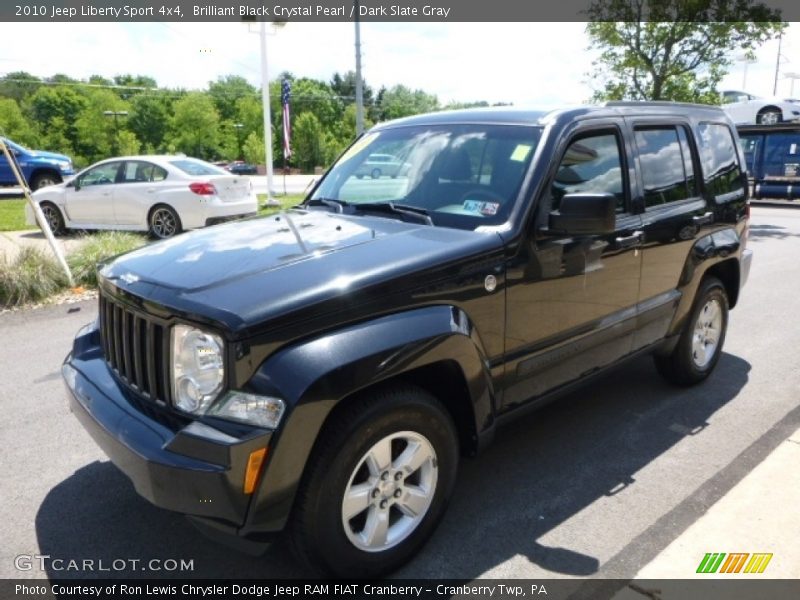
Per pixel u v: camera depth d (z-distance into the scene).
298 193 24.91
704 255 4.68
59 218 13.29
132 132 100.00
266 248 3.10
